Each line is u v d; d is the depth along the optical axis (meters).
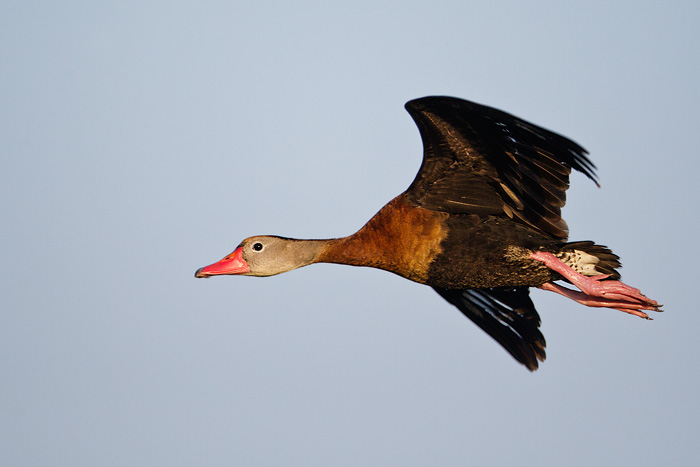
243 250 13.62
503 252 12.19
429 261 12.31
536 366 14.00
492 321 14.30
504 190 11.89
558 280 12.70
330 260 13.11
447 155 11.76
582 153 10.14
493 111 10.32
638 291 12.10
